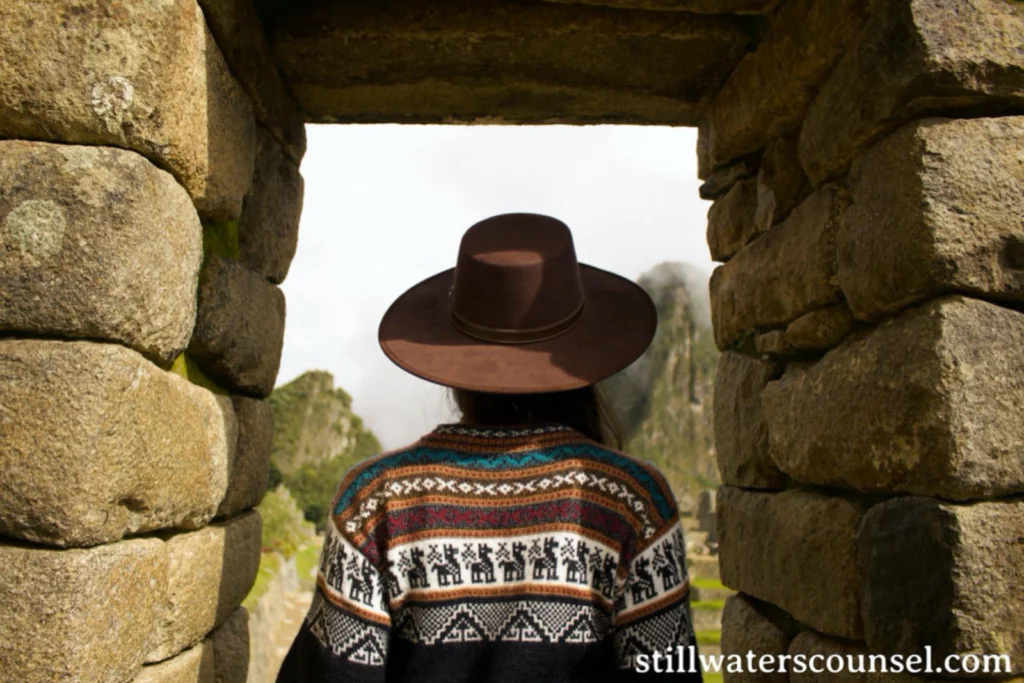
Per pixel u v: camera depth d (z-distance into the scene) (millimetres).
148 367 1551
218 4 1842
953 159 1604
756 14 2295
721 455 2703
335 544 1152
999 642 1487
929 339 1573
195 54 1715
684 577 1138
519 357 1234
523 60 2484
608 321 1334
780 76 2211
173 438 1650
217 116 1866
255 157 2311
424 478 1146
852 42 1904
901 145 1681
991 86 1628
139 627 1539
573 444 1171
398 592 1118
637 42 2424
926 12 1641
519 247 1283
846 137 1900
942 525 1522
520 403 1271
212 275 1988
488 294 1258
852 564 1835
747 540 2424
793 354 2273
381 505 1146
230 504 2133
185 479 1718
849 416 1829
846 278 1885
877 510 1734
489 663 1072
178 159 1653
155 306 1548
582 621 1076
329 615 1121
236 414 2227
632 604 1107
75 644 1355
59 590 1355
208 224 2000
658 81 2627
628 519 1124
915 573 1594
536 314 1258
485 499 1129
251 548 2289
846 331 1972
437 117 2773
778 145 2389
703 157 2846
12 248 1438
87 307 1435
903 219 1650
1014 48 1626
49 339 1442
